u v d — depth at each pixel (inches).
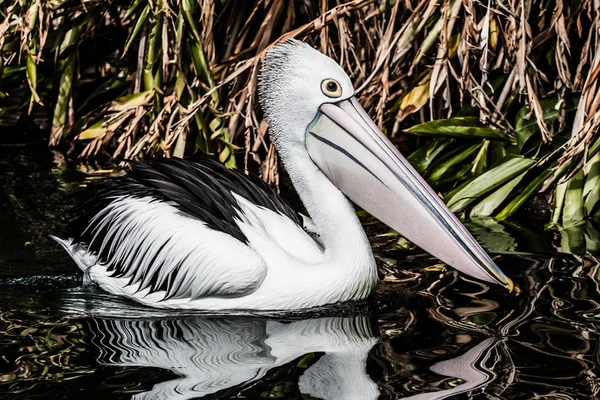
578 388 264.2
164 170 370.6
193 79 539.2
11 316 331.6
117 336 315.0
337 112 352.5
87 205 388.2
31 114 615.8
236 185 376.5
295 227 370.6
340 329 320.8
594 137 460.4
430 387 267.1
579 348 292.5
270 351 300.2
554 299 338.0
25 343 305.4
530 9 517.7
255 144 519.5
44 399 261.0
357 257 345.7
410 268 381.7
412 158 498.9
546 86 538.9
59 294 357.7
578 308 328.2
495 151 492.7
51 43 584.1
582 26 518.9
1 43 515.2
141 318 339.3
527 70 492.1
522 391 263.1
